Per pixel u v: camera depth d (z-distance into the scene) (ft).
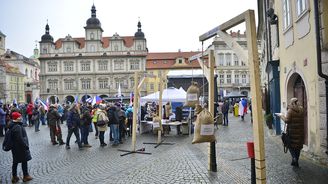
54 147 46.57
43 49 277.23
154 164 32.17
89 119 45.80
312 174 25.70
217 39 270.87
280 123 49.47
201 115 23.76
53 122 49.44
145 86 239.71
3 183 26.99
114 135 47.01
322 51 29.48
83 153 40.55
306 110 35.81
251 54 18.51
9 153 42.24
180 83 84.58
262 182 18.02
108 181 26.30
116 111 47.03
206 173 27.55
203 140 23.52
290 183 23.41
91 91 273.75
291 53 39.75
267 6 68.33
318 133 30.48
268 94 68.74
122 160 35.01
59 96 275.39
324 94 29.48
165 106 65.62
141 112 64.23
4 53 355.56
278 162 30.27
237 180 25.11
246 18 18.95
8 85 300.40
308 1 32.07
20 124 27.55
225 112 70.95
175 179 26.05
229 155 35.17
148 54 294.87
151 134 60.13
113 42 272.92
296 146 28.12
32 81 353.92
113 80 272.31
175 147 43.19
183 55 290.35
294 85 42.01
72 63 275.39
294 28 37.96
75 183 26.16
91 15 275.80
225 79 272.92
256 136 18.22
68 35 276.00
